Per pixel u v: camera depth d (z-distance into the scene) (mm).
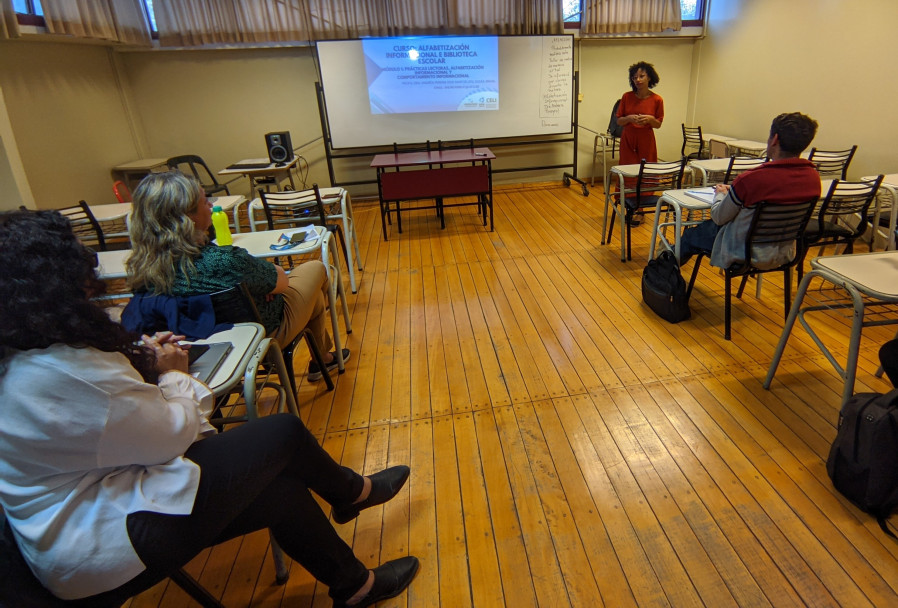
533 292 3137
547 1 5328
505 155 6172
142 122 5500
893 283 1497
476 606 1262
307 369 2416
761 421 1854
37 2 3793
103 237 2951
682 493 1557
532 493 1597
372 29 5238
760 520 1444
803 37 4582
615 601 1250
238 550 1463
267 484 1000
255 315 1568
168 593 1340
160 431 826
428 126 5699
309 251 2273
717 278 3201
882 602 1202
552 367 2301
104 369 750
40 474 743
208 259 1506
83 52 4633
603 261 3600
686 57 6141
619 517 1486
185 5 4891
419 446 1844
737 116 5555
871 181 2623
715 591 1257
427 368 2357
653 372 2209
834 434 1768
